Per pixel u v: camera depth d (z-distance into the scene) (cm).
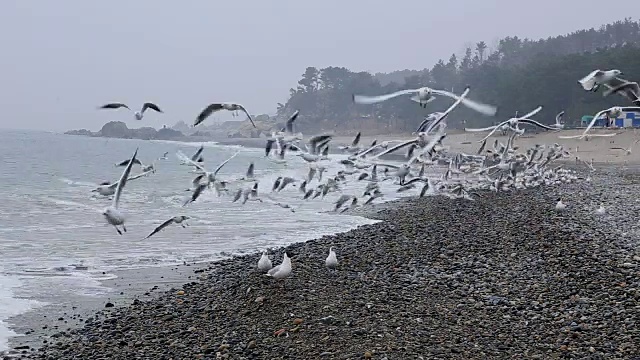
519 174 3819
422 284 1758
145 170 1669
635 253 2014
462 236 2530
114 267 2077
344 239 2527
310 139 1969
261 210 3381
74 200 3538
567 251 2073
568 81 8194
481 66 11194
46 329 1465
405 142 1585
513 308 1501
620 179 4831
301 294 1631
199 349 1305
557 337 1297
